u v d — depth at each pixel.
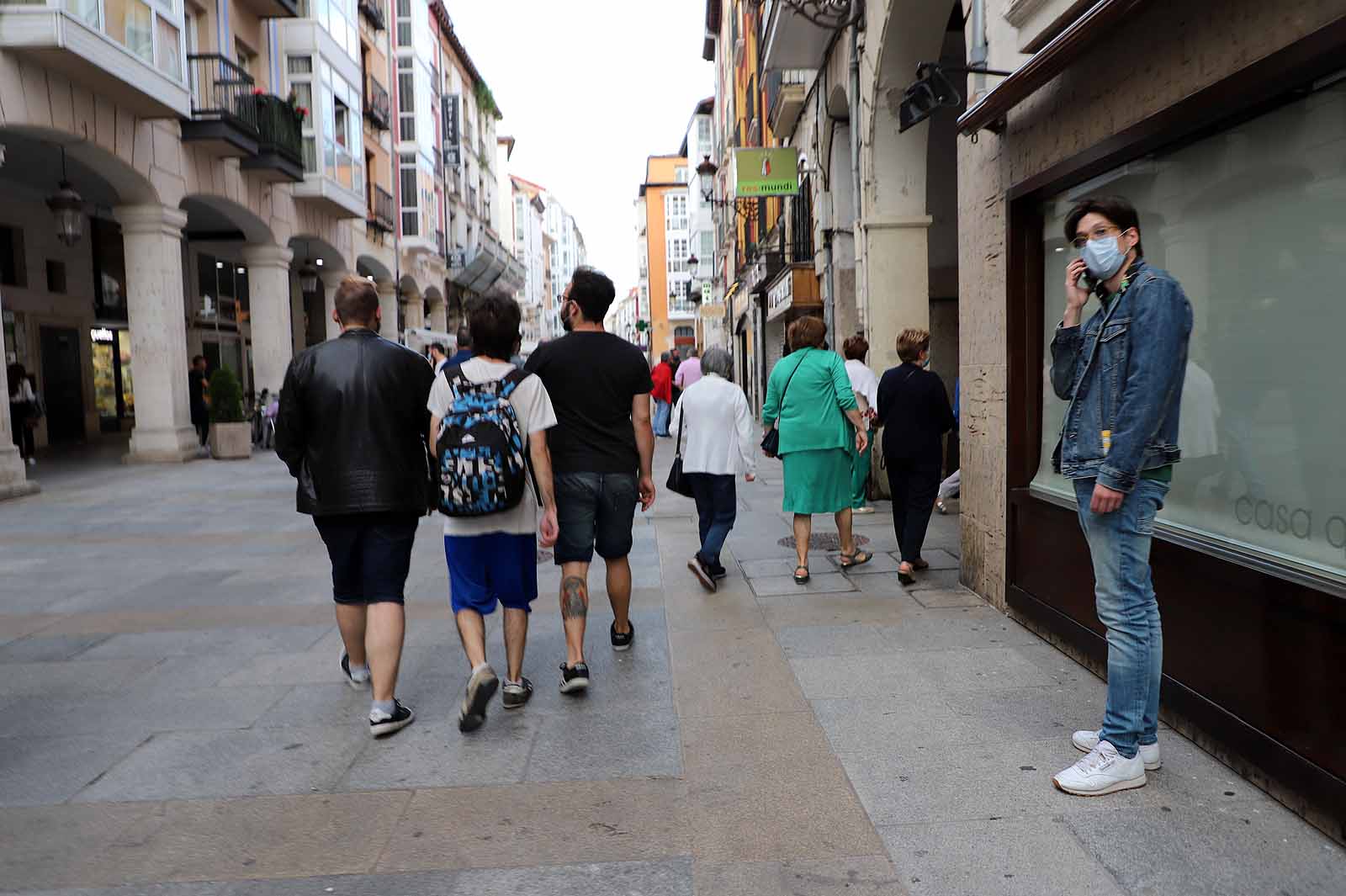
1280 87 2.76
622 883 2.54
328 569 6.76
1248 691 2.98
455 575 3.76
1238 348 3.20
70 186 12.73
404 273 31.50
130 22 12.19
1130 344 2.81
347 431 3.62
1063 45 3.70
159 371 14.75
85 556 7.34
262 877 2.63
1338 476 2.76
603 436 4.20
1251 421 3.14
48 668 4.54
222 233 19.92
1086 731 3.35
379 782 3.23
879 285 9.39
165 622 5.37
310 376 3.64
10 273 17.12
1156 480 2.85
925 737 3.45
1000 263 4.93
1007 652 4.39
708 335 42.00
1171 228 3.56
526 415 3.80
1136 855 2.60
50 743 3.62
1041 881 2.49
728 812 2.94
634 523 8.38
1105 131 3.84
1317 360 2.84
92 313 19.48
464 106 44.81
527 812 2.98
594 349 4.21
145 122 13.74
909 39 8.37
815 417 5.84
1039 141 4.46
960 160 5.46
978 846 2.67
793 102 14.17
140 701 4.07
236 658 4.68
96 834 2.90
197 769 3.36
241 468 14.15
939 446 5.80
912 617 5.04
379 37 28.34
